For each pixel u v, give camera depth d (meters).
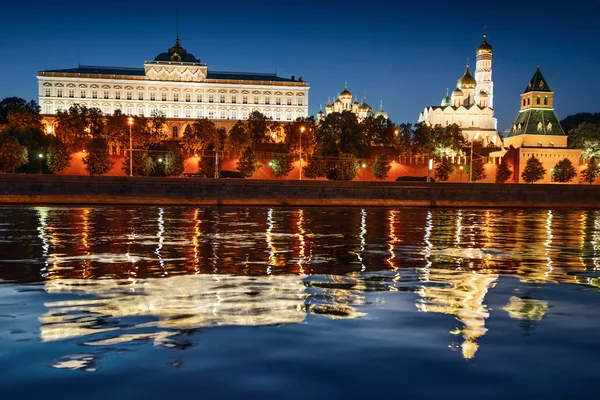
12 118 133.25
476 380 8.74
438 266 22.09
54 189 73.44
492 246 30.28
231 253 25.64
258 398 8.03
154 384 8.50
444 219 55.09
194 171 126.25
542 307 14.11
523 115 157.50
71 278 18.31
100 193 74.69
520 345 10.59
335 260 23.66
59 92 184.25
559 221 54.31
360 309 13.70
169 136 183.12
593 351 10.23
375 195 82.88
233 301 14.62
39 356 9.75
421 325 12.06
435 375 8.94
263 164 127.69
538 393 8.27
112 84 187.88
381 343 10.64
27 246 27.48
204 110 194.38
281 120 198.62
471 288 16.94
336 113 139.88
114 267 20.89
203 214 56.66
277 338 10.93
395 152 159.38
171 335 11.12
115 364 9.35
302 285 17.28
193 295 15.45
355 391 8.30
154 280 18.03
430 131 156.00
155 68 191.38
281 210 68.12
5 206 66.94
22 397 8.00
